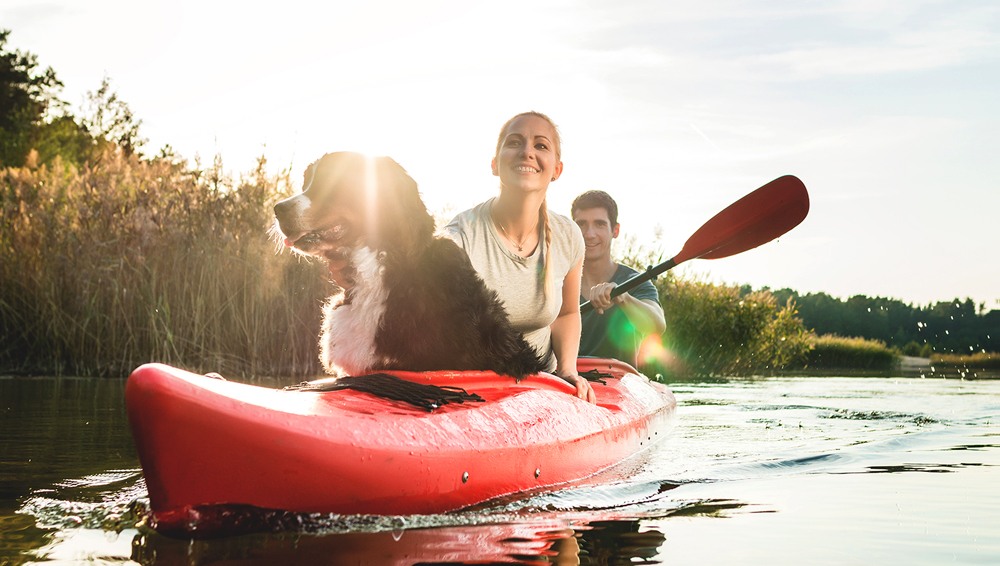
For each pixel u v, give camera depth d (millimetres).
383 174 3105
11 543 2211
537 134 3768
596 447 3617
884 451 4336
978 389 9492
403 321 3059
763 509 2857
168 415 2137
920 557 2240
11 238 10297
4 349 9953
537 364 3504
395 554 2166
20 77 41406
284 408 2389
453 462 2676
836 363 17984
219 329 9906
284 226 3145
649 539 2412
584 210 6031
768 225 5207
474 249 3826
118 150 10953
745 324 13719
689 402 7406
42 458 3639
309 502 2352
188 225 10180
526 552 2238
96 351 9773
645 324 5809
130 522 2428
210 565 2031
